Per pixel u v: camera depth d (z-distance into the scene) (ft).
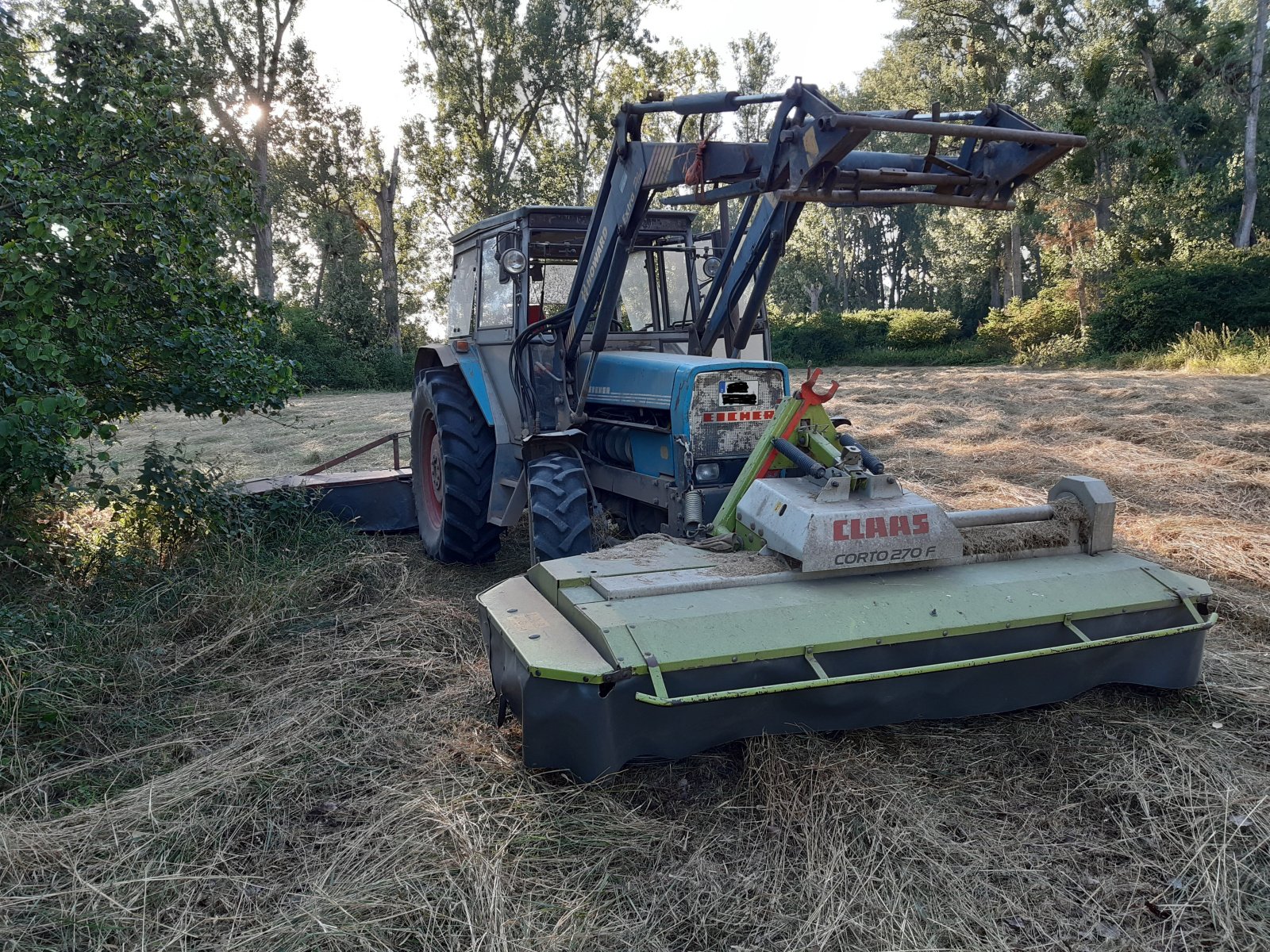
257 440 42.39
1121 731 11.12
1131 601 11.14
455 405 19.40
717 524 13.10
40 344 13.47
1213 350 69.05
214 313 17.78
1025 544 12.07
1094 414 40.04
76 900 8.27
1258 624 14.98
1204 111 88.28
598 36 108.78
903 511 11.18
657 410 15.49
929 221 137.90
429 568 19.57
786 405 12.99
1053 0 105.50
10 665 11.91
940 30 117.29
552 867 8.72
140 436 44.24
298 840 9.33
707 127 12.67
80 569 16.48
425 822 9.29
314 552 18.79
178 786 10.18
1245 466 26.71
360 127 102.73
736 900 8.29
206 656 14.17
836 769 10.01
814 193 10.59
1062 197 99.19
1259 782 9.98
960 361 110.11
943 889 8.39
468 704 12.34
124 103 16.28
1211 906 8.06
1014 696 10.82
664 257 18.49
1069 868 8.75
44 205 13.78
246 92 95.35
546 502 15.05
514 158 111.24
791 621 10.01
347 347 101.45
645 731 9.48
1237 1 128.88
